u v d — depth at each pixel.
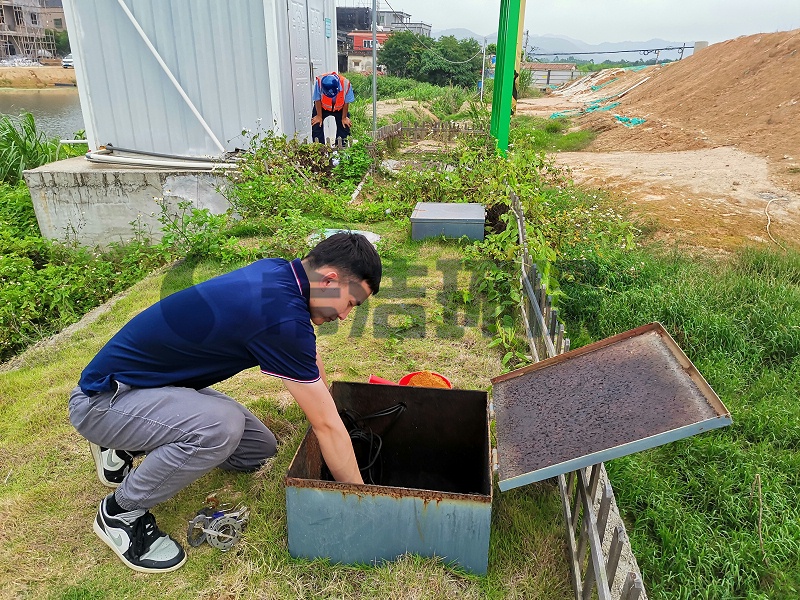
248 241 6.66
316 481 2.20
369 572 2.33
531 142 9.81
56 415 3.45
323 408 2.20
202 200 7.43
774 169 9.83
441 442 2.90
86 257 6.90
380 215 7.38
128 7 7.82
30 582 2.36
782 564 2.53
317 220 6.73
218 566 2.41
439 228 6.24
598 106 22.38
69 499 2.79
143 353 2.27
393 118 19.56
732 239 6.88
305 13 9.90
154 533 2.44
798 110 12.26
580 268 5.43
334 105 9.94
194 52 8.03
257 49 8.00
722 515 2.85
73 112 25.31
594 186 9.71
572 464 1.99
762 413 3.49
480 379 3.82
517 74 10.06
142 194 7.33
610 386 2.34
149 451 2.38
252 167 7.42
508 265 5.30
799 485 3.02
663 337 2.47
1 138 10.06
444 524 2.22
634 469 3.05
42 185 7.27
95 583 2.34
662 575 2.49
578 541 2.37
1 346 4.98
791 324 4.39
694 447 3.25
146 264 6.68
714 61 18.64
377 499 2.20
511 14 7.92
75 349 4.36
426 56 42.97
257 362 2.34
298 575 2.32
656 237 7.05
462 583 2.28
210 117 8.34
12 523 2.64
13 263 6.19
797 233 7.09
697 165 10.67
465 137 10.45
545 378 2.63
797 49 14.86
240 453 2.81
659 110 17.41
